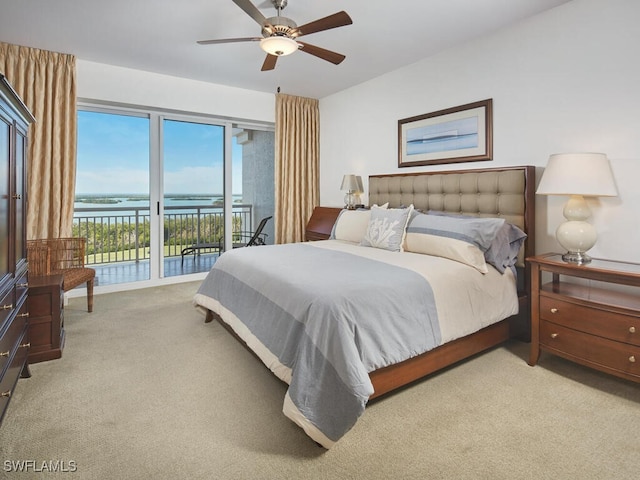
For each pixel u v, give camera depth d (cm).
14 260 190
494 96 312
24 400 193
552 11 271
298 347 174
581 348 214
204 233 500
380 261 254
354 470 146
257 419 179
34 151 352
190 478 141
